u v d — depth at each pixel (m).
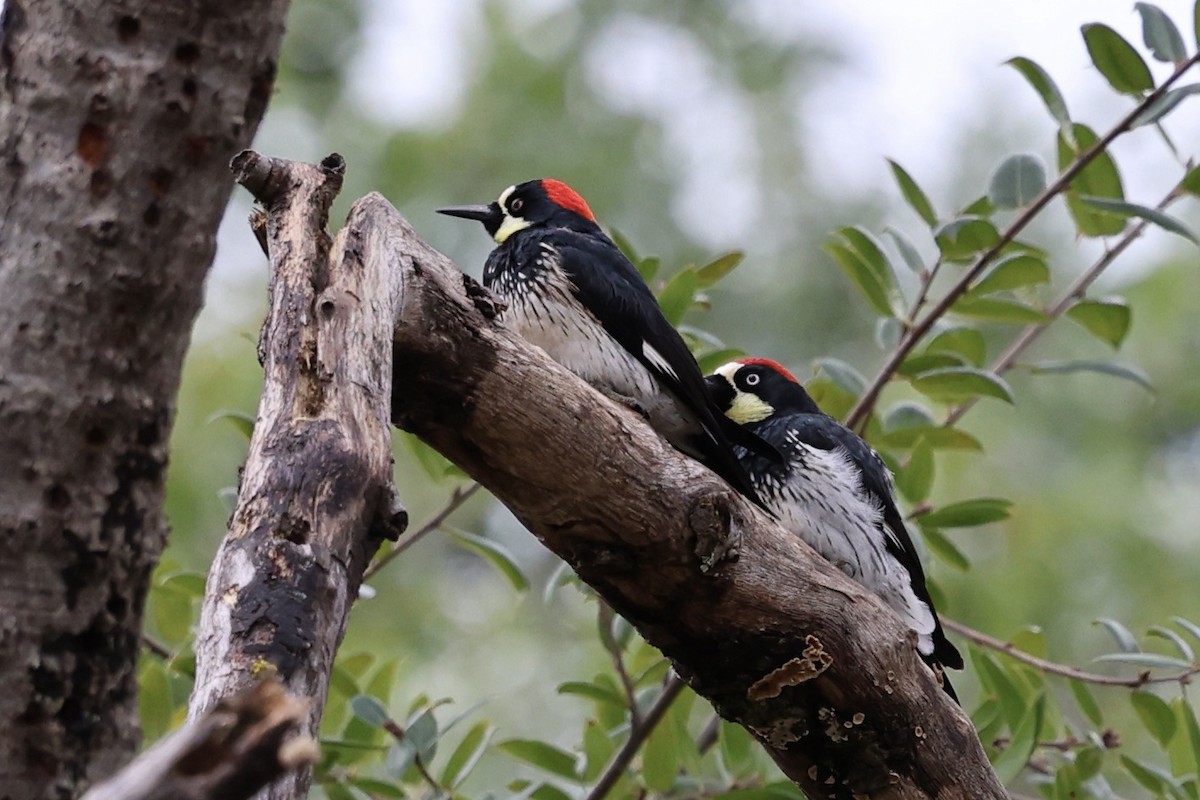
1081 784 9.46
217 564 4.51
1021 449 16.45
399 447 16.92
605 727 10.84
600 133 17.48
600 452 6.75
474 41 17.94
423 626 16.64
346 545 4.69
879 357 16.91
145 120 7.64
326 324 5.59
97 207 7.54
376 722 9.32
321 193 6.18
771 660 7.33
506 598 17.22
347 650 15.78
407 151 17.22
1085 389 16.69
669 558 7.02
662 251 17.16
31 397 7.30
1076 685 9.73
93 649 7.36
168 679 9.91
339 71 17.91
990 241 10.18
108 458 7.47
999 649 10.03
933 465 10.58
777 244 17.53
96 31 7.62
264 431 5.04
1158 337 16.80
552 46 17.95
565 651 16.78
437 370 6.46
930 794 7.57
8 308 7.37
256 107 8.05
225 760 3.05
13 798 7.05
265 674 4.13
